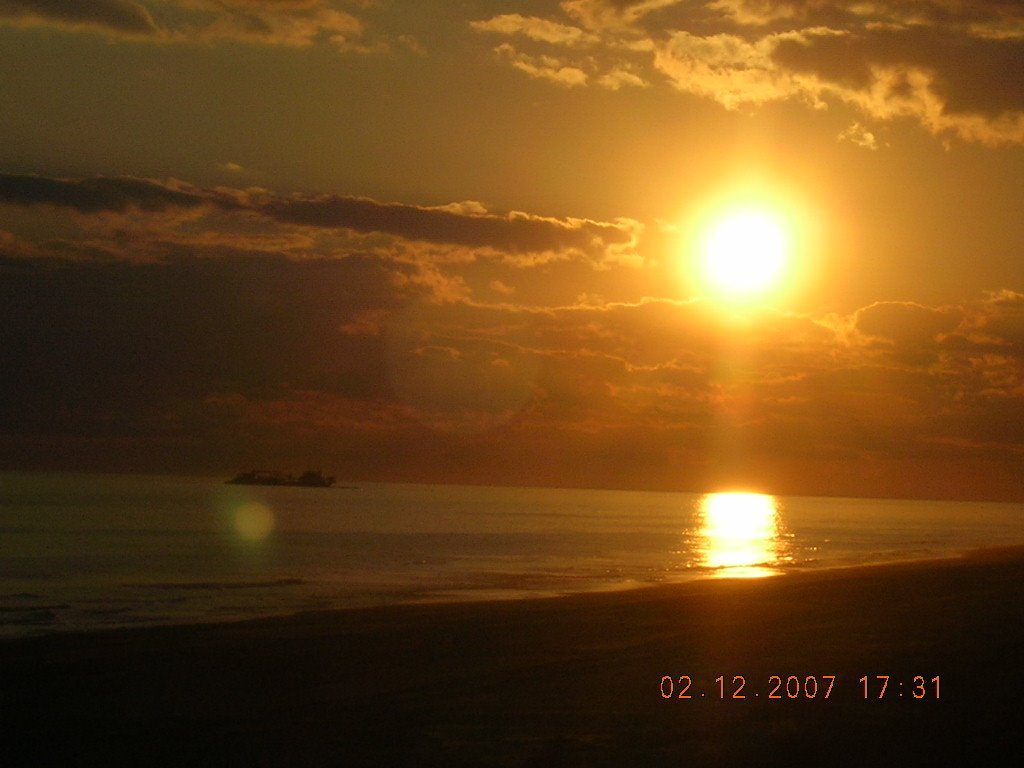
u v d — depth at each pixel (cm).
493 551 6362
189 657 1952
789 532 10875
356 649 2055
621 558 5812
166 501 16512
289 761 1219
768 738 1316
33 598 3450
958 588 3459
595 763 1198
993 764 1201
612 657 1948
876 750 1257
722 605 2886
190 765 1204
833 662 1880
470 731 1354
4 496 17600
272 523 10144
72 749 1277
